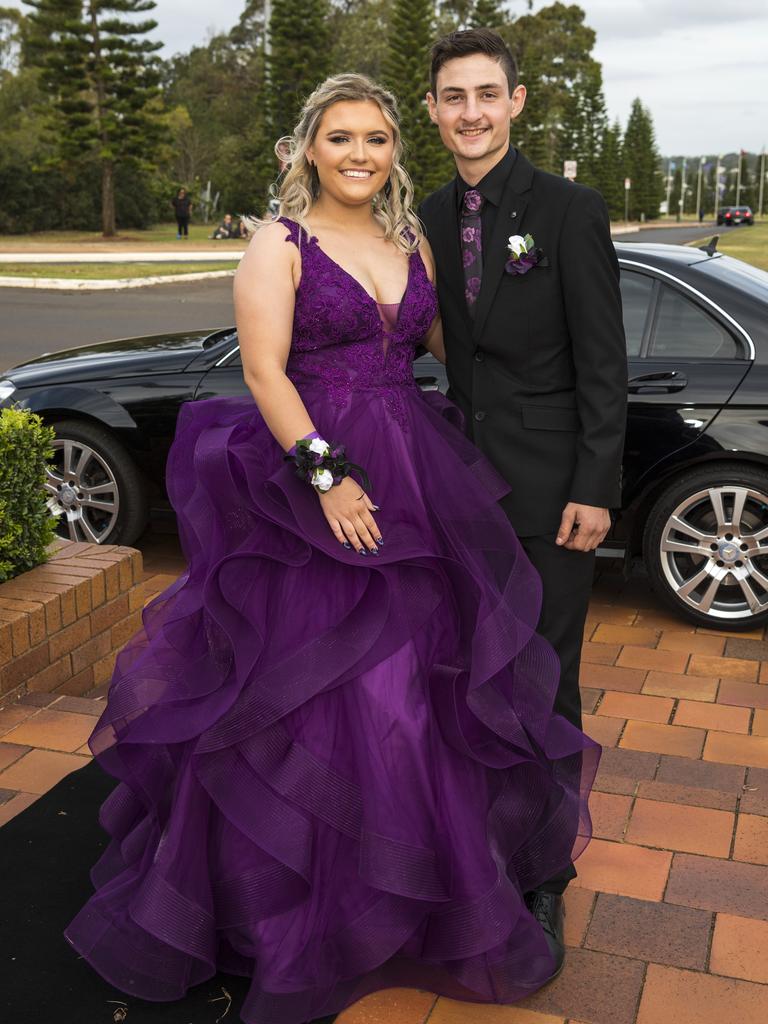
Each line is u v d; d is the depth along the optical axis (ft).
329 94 7.41
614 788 9.96
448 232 8.13
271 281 7.31
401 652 7.17
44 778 10.05
